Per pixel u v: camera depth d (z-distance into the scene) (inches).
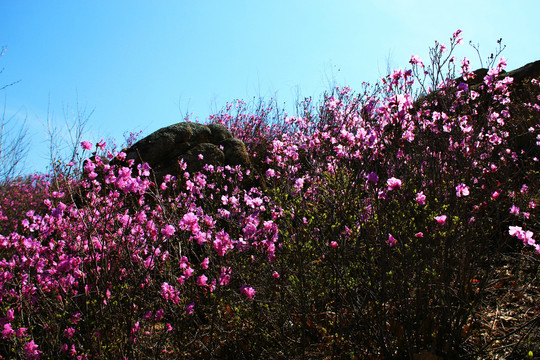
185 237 151.5
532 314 120.0
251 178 248.1
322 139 172.6
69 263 118.1
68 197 175.2
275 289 141.2
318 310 135.6
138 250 137.7
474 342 112.7
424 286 110.7
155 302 142.7
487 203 146.3
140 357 119.5
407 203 128.8
